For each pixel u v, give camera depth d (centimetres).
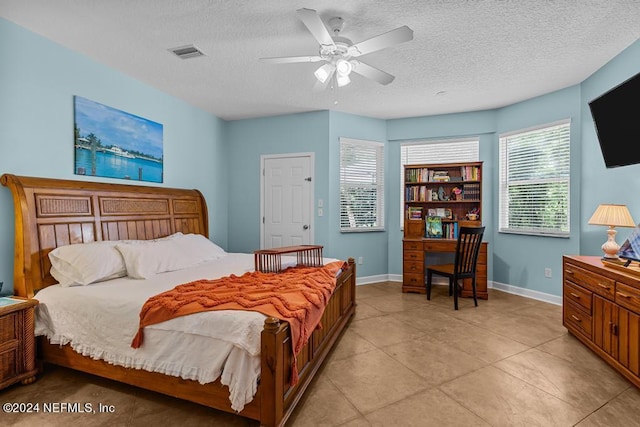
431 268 394
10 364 194
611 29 241
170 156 378
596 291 236
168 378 176
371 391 195
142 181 338
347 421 167
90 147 285
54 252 233
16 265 221
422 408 177
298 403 182
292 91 370
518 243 413
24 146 238
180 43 261
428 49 270
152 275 251
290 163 461
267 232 472
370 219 485
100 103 294
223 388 163
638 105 237
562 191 365
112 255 247
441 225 450
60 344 205
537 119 387
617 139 261
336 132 450
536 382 204
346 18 224
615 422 165
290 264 291
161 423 167
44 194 239
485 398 187
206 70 312
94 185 280
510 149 423
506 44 262
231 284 211
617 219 248
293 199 460
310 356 204
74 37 251
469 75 324
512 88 360
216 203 465
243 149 483
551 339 272
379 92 372
